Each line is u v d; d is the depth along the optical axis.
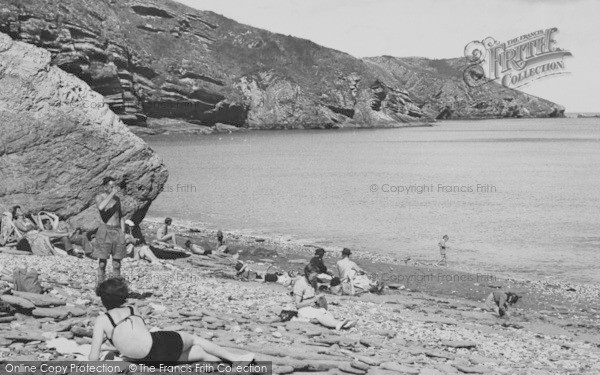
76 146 21.66
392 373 9.05
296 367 8.63
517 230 41.47
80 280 14.37
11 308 9.64
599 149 150.88
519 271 29.11
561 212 50.81
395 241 36.81
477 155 128.38
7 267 14.87
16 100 21.08
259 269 24.17
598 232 40.88
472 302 21.59
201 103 192.50
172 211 47.56
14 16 136.50
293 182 72.56
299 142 164.12
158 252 23.42
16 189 20.81
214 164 97.00
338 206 52.75
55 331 8.99
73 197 21.59
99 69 150.00
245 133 199.75
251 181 72.56
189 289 15.95
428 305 19.88
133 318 7.34
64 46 142.62
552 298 23.47
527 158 121.12
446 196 61.59
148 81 179.00
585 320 19.91
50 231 20.05
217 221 43.09
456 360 11.30
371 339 12.20
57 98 21.77
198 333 10.07
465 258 32.09
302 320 12.95
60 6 148.50
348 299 18.77
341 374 8.63
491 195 63.00
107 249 13.04
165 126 180.25
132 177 22.77
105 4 175.88
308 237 37.53
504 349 13.54
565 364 12.69
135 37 189.75
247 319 12.30
